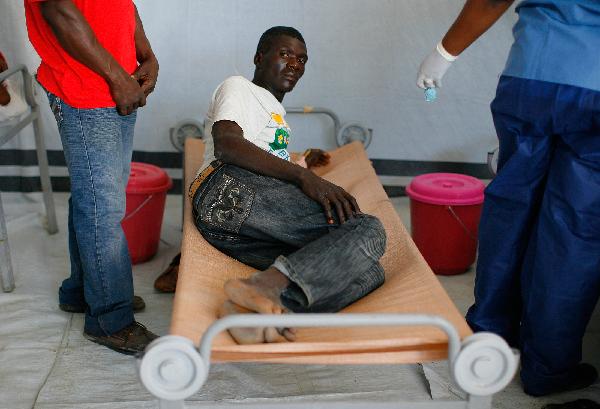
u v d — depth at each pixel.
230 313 1.74
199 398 2.19
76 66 2.06
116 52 2.14
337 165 2.95
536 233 2.13
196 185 2.31
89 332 2.44
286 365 2.38
